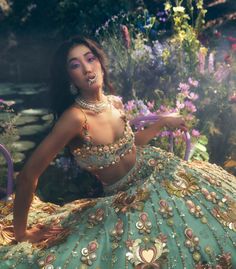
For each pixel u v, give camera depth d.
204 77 4.91
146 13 6.48
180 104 4.18
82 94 2.82
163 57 5.11
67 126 2.70
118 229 2.65
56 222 2.95
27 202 2.72
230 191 2.90
